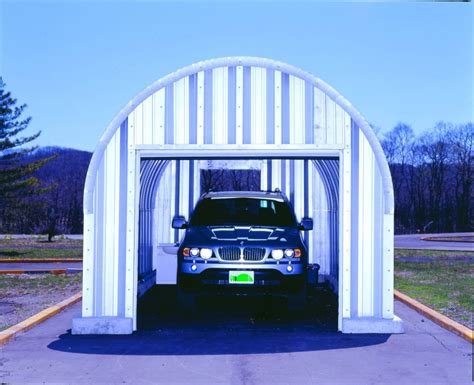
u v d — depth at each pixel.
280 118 7.64
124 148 7.70
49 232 34.88
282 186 12.45
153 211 12.40
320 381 5.55
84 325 7.58
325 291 11.43
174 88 7.70
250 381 5.56
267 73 7.68
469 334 7.19
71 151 97.12
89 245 7.66
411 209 74.69
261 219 9.43
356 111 7.57
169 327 8.05
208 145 7.62
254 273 8.07
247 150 7.67
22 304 10.20
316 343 7.07
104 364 6.18
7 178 35.41
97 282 7.69
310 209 12.36
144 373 5.85
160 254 11.25
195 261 8.18
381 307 7.64
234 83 7.68
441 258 20.55
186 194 12.91
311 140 7.63
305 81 7.66
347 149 7.64
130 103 7.64
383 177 7.58
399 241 34.97
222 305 9.88
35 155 90.75
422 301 10.18
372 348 6.82
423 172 74.69
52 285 12.84
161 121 7.68
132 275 7.67
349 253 7.66
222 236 8.46
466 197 72.62
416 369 5.95
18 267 17.88
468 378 5.64
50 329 7.95
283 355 6.52
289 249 8.26
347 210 7.66
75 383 5.53
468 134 72.81
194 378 5.67
